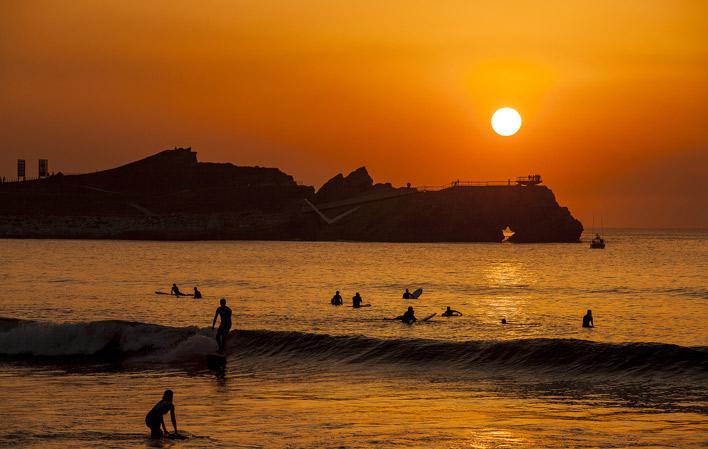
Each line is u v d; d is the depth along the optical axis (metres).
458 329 114.88
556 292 195.00
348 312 139.62
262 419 53.00
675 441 46.84
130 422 52.38
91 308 141.25
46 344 82.69
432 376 67.50
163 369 72.94
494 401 57.94
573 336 108.62
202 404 57.88
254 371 71.25
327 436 48.59
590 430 49.50
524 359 69.75
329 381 66.38
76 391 63.03
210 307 144.88
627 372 65.25
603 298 177.00
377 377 67.56
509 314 139.12
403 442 47.31
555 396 59.12
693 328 118.44
